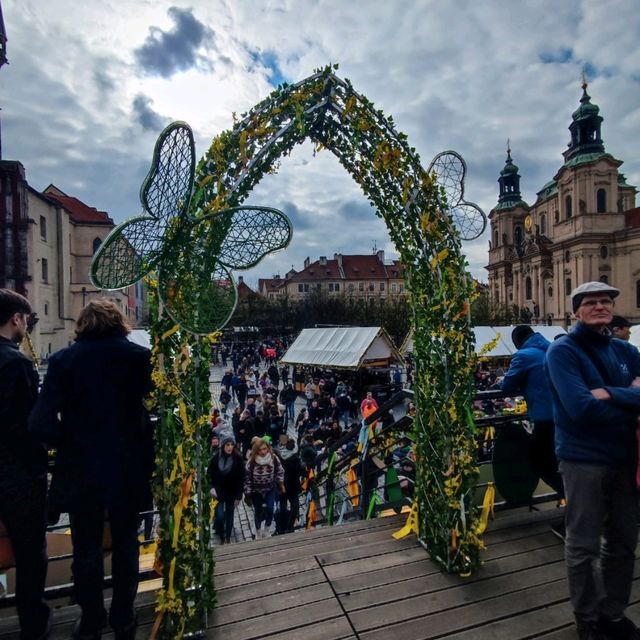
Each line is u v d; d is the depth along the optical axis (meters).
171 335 2.17
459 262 2.80
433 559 2.84
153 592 2.62
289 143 2.68
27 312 2.09
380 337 18.70
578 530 2.07
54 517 1.95
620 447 2.02
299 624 2.29
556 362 2.11
